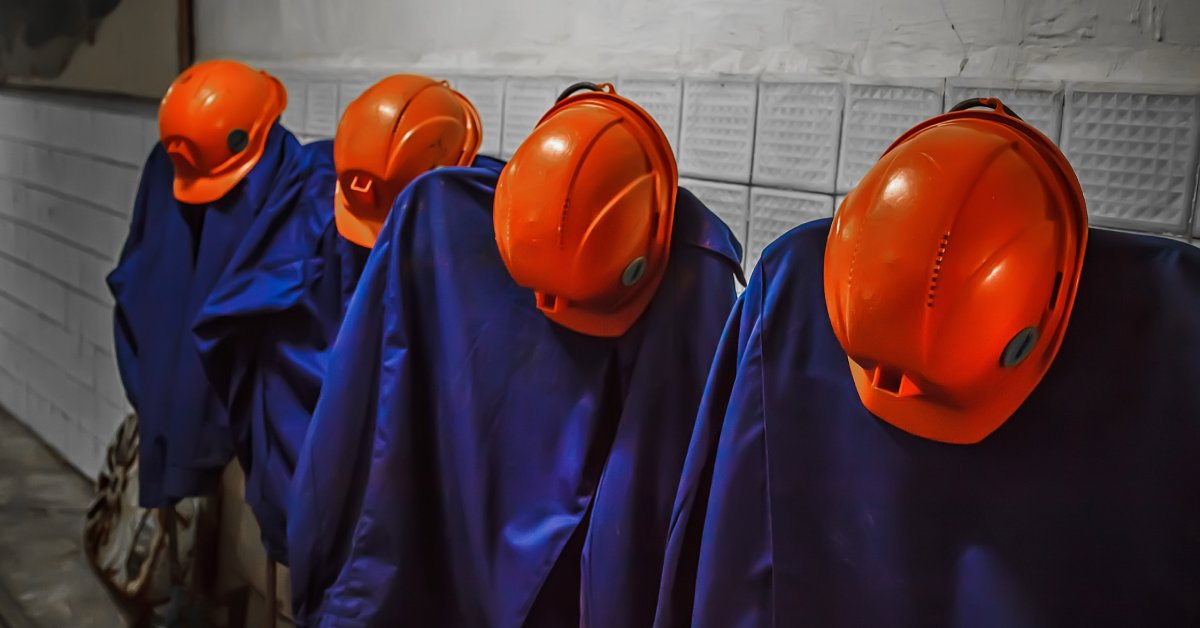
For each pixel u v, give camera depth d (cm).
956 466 72
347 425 111
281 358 137
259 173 143
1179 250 66
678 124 122
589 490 99
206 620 196
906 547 74
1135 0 85
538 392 101
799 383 78
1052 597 70
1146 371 67
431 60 159
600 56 132
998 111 71
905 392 70
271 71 197
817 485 77
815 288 77
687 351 93
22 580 237
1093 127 88
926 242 64
